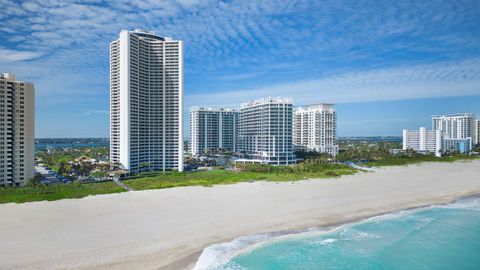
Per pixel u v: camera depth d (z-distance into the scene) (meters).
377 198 85.75
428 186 105.56
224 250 48.69
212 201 78.12
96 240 50.75
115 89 145.62
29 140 113.38
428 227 62.81
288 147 186.75
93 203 75.19
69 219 61.91
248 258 46.44
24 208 70.25
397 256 49.19
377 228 61.44
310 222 63.47
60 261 43.03
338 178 120.06
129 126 142.38
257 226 59.88
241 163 174.88
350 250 50.75
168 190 92.19
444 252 51.16
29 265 41.75
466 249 52.38
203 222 61.12
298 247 51.22
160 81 157.12
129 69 143.00
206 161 196.38
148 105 155.75
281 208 72.44
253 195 85.94
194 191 90.94
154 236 53.09
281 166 150.50
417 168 162.62
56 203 75.00
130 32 148.38
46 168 168.75
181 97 156.88
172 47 157.75
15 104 109.69
